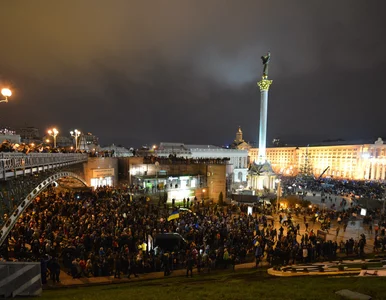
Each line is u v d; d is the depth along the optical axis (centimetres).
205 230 2567
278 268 1838
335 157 14588
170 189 5097
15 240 2014
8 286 1086
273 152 18312
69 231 2242
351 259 2252
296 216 4122
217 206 4419
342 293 1077
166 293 1251
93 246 2061
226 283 1466
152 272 1934
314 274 1588
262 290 1227
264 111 6856
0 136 5569
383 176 12188
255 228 2941
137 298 1173
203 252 2158
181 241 2244
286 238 2436
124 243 2141
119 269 1797
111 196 3847
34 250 1844
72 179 4666
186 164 5756
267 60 6725
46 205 2845
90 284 1670
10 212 1569
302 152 16375
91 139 12194
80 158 4472
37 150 2723
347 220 3841
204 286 1388
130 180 5584
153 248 2162
